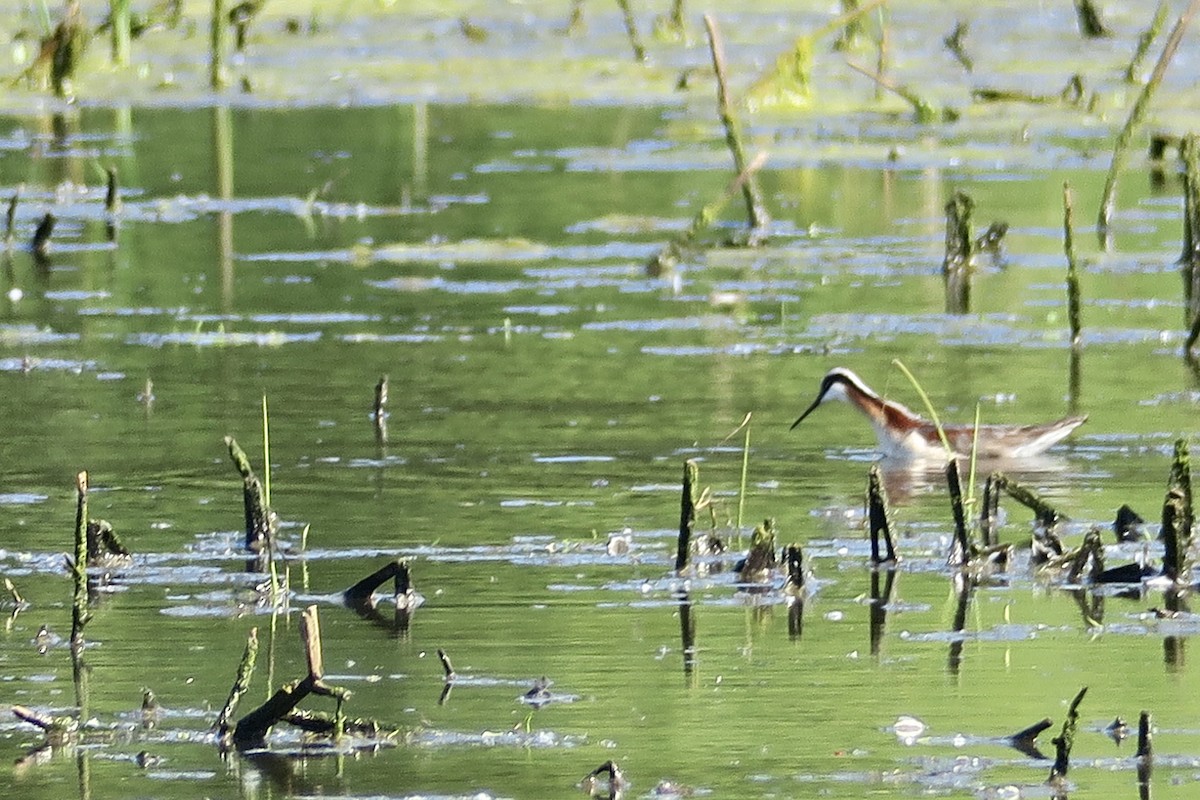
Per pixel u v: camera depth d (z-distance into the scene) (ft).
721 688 34.17
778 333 64.03
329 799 29.73
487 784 30.25
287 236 80.64
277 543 42.73
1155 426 52.34
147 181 91.30
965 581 40.34
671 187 89.71
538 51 121.90
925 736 31.99
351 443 51.06
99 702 33.83
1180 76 111.45
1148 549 42.14
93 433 52.03
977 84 110.63
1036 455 49.83
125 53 112.06
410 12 134.51
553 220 83.05
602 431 52.19
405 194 87.66
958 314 66.44
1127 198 85.92
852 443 51.44
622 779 30.17
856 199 86.74
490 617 38.04
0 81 111.14
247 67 117.29
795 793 29.81
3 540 43.01
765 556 40.34
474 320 66.08
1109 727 32.35
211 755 31.65
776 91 104.37
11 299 69.21
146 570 41.09
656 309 67.67
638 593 39.52
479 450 50.31
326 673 34.99
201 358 60.95
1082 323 65.05
